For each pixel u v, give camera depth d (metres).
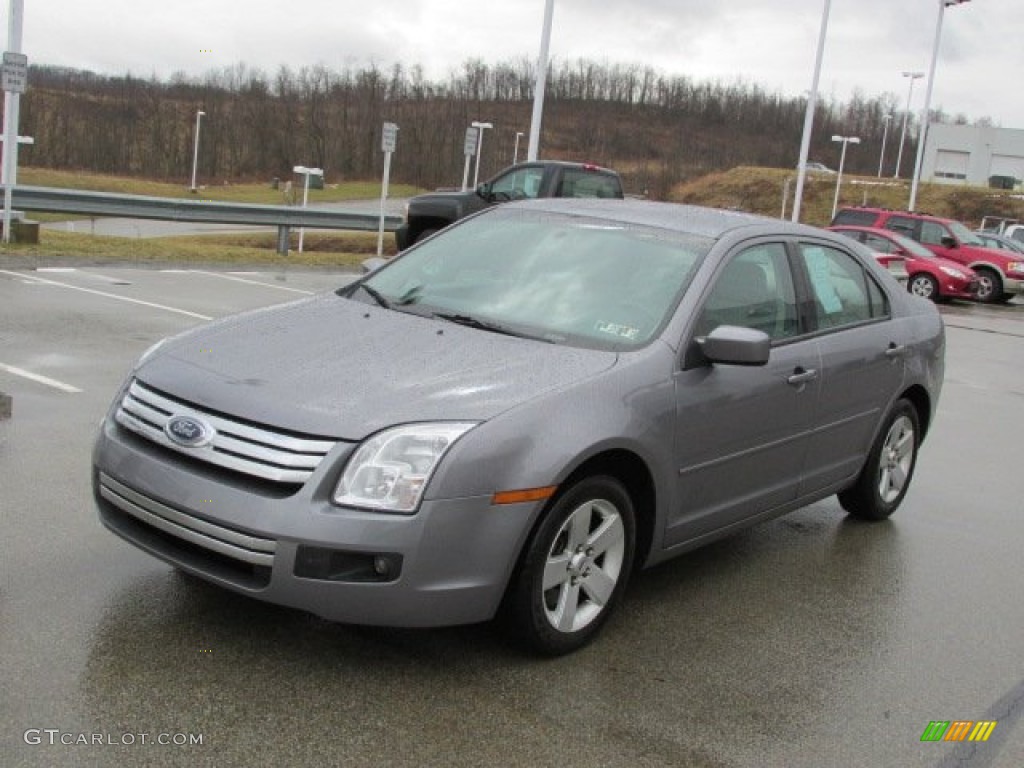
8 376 7.52
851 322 5.53
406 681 3.62
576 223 5.09
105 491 3.80
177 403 3.70
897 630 4.57
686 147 111.38
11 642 3.62
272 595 3.40
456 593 3.51
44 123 92.75
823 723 3.67
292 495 3.39
